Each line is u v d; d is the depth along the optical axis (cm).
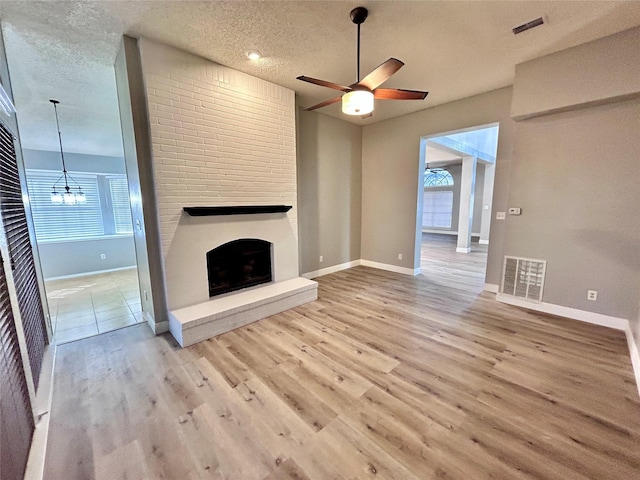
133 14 214
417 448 153
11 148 217
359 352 250
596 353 242
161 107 260
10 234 185
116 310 362
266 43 260
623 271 277
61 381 214
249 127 325
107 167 622
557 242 313
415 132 475
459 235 745
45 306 277
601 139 278
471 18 227
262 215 349
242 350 255
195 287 298
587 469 140
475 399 189
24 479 136
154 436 163
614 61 252
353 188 552
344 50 273
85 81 315
